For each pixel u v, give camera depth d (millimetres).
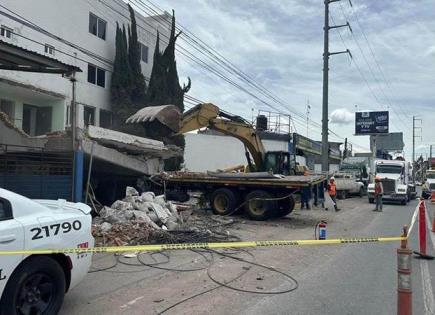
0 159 13547
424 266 9656
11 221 5016
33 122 27531
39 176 13750
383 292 7477
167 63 32719
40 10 25500
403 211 25906
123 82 30938
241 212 19422
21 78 23609
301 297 7047
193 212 18844
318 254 10758
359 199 37500
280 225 16844
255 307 6438
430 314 6387
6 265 4820
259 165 23156
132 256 9562
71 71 12898
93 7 30078
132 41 31828
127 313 5977
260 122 23203
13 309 4914
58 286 5465
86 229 5926
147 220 12766
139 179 19453
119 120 30422
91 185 17547
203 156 47125
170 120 18297
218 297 6855
